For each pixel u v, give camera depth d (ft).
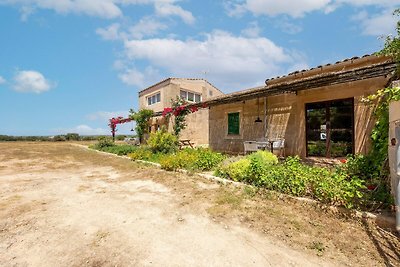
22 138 142.92
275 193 16.02
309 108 29.53
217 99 37.32
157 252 9.70
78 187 20.93
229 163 22.71
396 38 14.43
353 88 25.07
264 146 30.35
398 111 11.29
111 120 81.87
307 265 8.64
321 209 13.29
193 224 12.37
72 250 10.01
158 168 28.50
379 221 11.35
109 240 10.82
